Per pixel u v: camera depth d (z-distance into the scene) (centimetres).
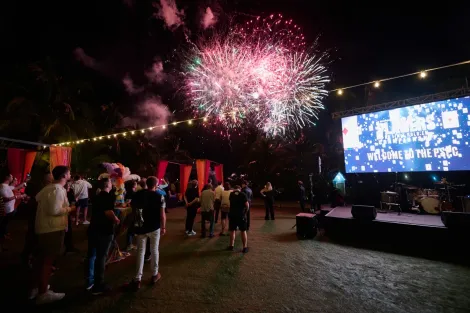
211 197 757
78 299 367
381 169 870
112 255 529
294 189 2000
